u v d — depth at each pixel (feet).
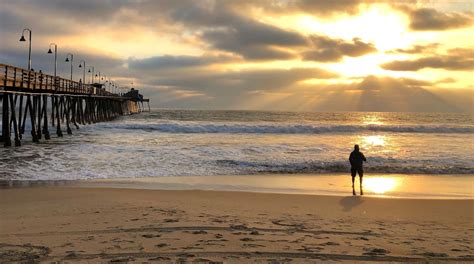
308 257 19.06
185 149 77.10
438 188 44.45
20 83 78.79
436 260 19.08
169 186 42.96
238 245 20.83
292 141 101.30
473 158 69.72
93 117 173.27
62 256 18.65
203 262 17.97
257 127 136.26
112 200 33.86
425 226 26.73
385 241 22.35
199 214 28.71
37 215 27.78
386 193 41.16
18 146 80.28
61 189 39.06
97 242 21.02
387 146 91.76
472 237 23.70
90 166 55.77
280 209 31.73
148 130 135.44
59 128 109.40
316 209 32.12
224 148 79.20
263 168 57.47
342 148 82.74
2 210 29.40
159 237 22.17
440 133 139.23
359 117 360.69
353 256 19.36
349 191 42.01
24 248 19.89
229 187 43.16
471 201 36.35
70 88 121.70
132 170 53.67
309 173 54.34
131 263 17.71
